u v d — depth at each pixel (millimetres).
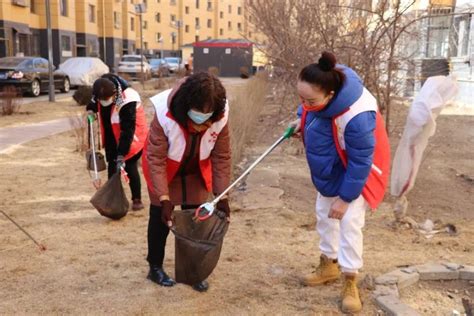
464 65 14828
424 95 4801
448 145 9367
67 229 5109
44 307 3559
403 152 4984
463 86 14914
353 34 7094
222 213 3584
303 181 6855
